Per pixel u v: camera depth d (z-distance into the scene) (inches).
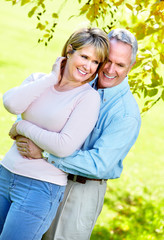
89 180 111.7
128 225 202.1
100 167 102.4
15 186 100.3
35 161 100.0
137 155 341.4
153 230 202.1
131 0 130.5
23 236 96.7
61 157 100.2
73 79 100.9
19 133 100.9
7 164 102.4
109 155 103.6
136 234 193.8
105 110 109.1
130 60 107.6
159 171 307.7
